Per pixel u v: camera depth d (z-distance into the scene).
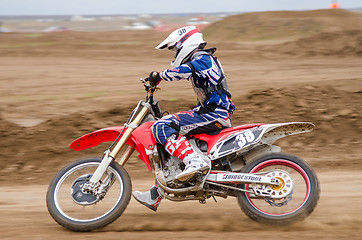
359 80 16.28
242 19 39.25
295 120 12.40
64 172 5.70
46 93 15.58
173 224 5.91
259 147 5.90
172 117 5.70
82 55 24.91
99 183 5.69
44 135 11.21
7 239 5.34
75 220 5.58
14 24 107.75
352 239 5.19
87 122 12.00
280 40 33.09
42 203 7.39
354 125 12.04
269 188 5.61
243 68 21.08
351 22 38.38
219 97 5.67
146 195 6.06
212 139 5.73
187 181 5.58
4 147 10.59
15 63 22.05
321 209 6.55
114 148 5.66
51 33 42.34
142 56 24.89
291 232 5.49
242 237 5.31
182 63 5.77
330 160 10.15
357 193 7.61
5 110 13.29
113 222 6.05
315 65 21.67
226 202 7.06
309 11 41.78
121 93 15.38
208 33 38.28
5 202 7.48
